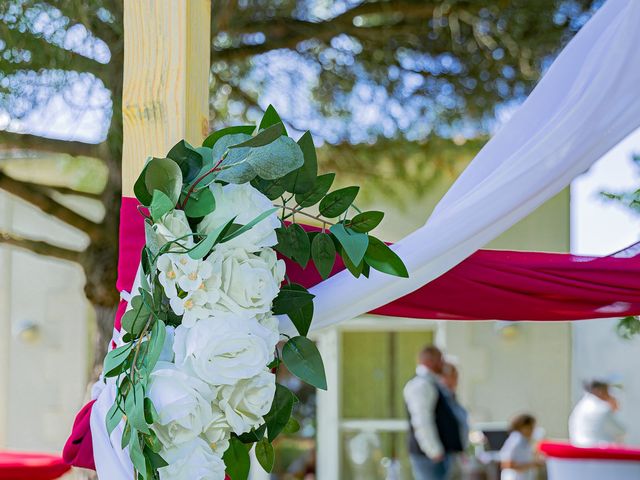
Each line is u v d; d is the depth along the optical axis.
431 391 6.43
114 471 1.76
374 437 8.83
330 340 8.81
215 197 1.63
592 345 8.73
